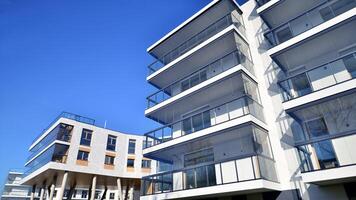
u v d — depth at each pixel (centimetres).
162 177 1427
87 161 2611
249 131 1265
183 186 1315
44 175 2561
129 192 3275
